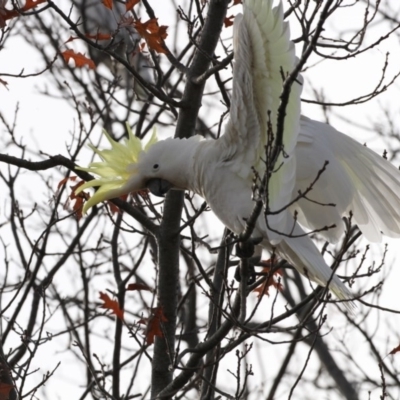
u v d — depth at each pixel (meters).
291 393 10.69
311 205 11.56
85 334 13.90
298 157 11.37
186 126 13.30
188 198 12.63
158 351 13.30
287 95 8.88
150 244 17.31
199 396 12.55
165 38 12.54
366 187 12.23
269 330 10.71
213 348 11.91
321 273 10.85
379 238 12.35
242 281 11.02
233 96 10.48
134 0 12.52
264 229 10.91
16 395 12.23
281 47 9.98
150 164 12.16
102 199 12.46
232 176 11.23
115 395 13.47
